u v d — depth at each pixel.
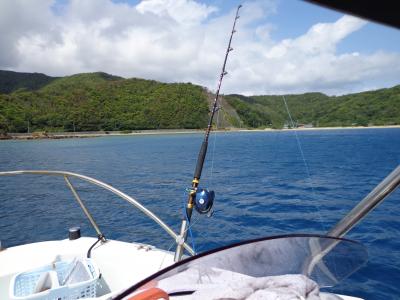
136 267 3.08
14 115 106.38
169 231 2.83
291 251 1.41
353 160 24.59
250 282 1.26
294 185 15.08
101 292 3.08
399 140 48.41
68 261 2.85
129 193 14.62
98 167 26.84
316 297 1.34
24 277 2.58
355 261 1.57
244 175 18.94
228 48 3.07
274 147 42.69
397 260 5.59
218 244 7.34
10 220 10.64
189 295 1.17
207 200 2.28
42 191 15.86
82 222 10.04
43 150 52.31
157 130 116.12
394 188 1.40
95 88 133.38
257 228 8.52
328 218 9.30
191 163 27.83
